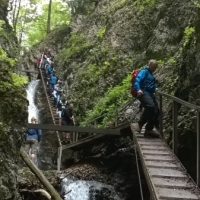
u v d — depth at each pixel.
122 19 21.61
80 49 25.33
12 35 17.77
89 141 12.27
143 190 10.75
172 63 13.12
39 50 34.50
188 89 9.00
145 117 8.79
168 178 5.77
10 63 5.23
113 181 11.27
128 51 19.05
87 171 11.71
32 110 22.25
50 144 16.34
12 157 4.72
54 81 23.67
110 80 18.50
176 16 16.03
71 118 15.59
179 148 8.65
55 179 10.29
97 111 16.48
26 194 7.61
